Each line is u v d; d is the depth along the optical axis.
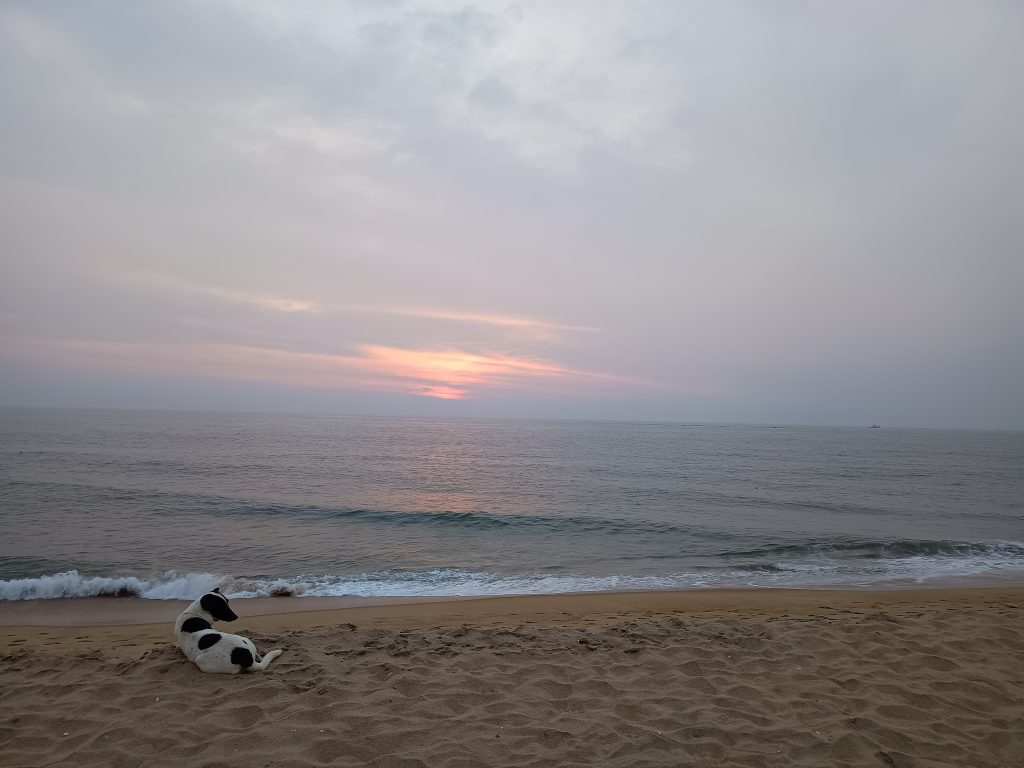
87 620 9.63
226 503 22.94
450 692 4.88
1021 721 4.56
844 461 55.28
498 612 9.42
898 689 5.09
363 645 6.06
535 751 3.98
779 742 4.17
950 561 15.54
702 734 4.25
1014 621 7.27
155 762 3.79
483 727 4.30
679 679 5.26
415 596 11.58
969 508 26.30
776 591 11.59
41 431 73.69
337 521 20.44
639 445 77.75
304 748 3.96
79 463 36.47
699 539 18.67
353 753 3.92
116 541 16.08
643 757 3.93
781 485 34.34
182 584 11.71
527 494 29.12
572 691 4.98
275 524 19.61
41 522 18.50
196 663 5.25
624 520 21.47
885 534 19.94
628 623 7.31
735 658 5.84
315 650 5.88
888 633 6.70
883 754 4.01
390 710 4.53
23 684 5.00
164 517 20.00
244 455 46.53
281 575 13.19
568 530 19.88
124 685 4.95
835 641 6.38
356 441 70.38
